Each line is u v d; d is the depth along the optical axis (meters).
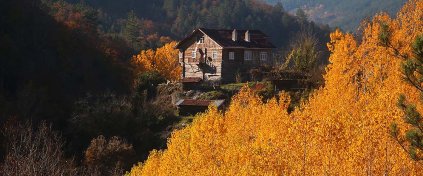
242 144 22.69
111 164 42.19
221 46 68.69
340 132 19.20
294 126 20.14
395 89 20.64
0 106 47.09
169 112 54.91
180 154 24.45
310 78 47.69
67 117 54.69
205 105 54.19
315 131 19.34
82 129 50.78
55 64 66.69
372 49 25.55
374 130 17.55
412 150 12.45
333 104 23.83
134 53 109.44
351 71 26.05
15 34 63.38
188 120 52.69
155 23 171.38
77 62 71.50
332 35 27.89
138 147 49.25
